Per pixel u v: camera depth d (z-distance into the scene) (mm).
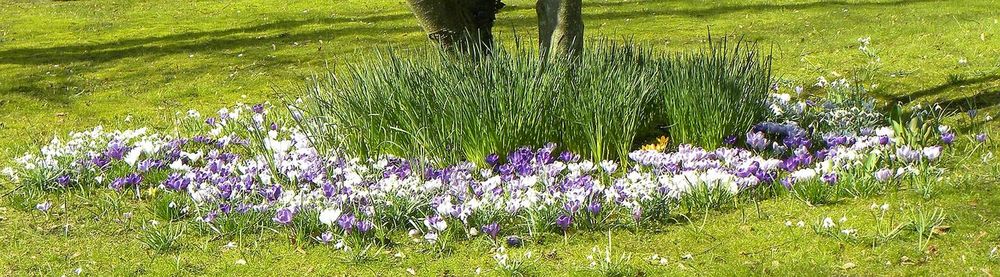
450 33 6848
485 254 4562
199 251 4738
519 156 5562
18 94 10000
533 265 4352
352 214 4977
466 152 5973
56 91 10164
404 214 4957
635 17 14805
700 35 12656
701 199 5051
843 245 4391
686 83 6191
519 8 16312
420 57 6586
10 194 5879
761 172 5199
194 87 10117
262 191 5324
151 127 8016
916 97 7828
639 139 6527
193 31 15086
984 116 6867
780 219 4832
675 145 6324
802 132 6184
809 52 10656
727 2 16047
